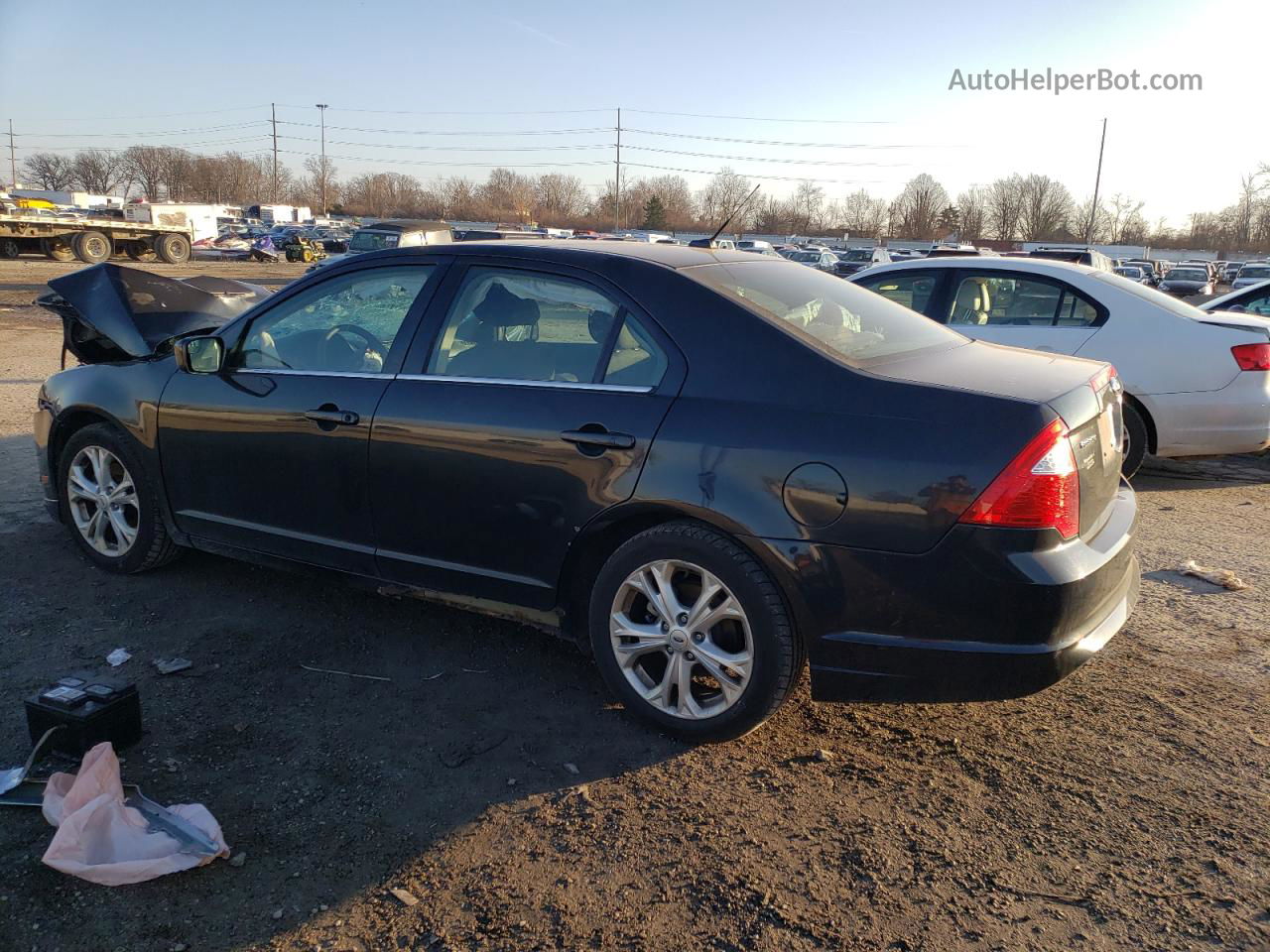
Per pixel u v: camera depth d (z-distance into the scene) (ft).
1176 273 141.18
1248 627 13.92
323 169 366.22
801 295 11.75
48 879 8.35
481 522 11.43
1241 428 20.94
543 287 11.56
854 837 9.06
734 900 8.21
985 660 9.22
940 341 11.90
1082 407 9.76
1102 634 9.70
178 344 13.43
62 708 9.91
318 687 11.90
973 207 319.06
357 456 12.20
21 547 16.48
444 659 12.75
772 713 10.23
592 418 10.65
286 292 13.56
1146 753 10.53
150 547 14.85
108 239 119.24
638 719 11.12
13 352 42.22
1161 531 18.92
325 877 8.50
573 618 11.51
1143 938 7.77
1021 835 9.10
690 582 10.55
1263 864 8.67
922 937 7.79
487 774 10.11
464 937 7.81
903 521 9.21
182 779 9.84
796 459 9.60
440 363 11.97
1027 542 9.04
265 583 15.16
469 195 377.91
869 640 9.53
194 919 7.94
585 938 7.80
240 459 13.37
